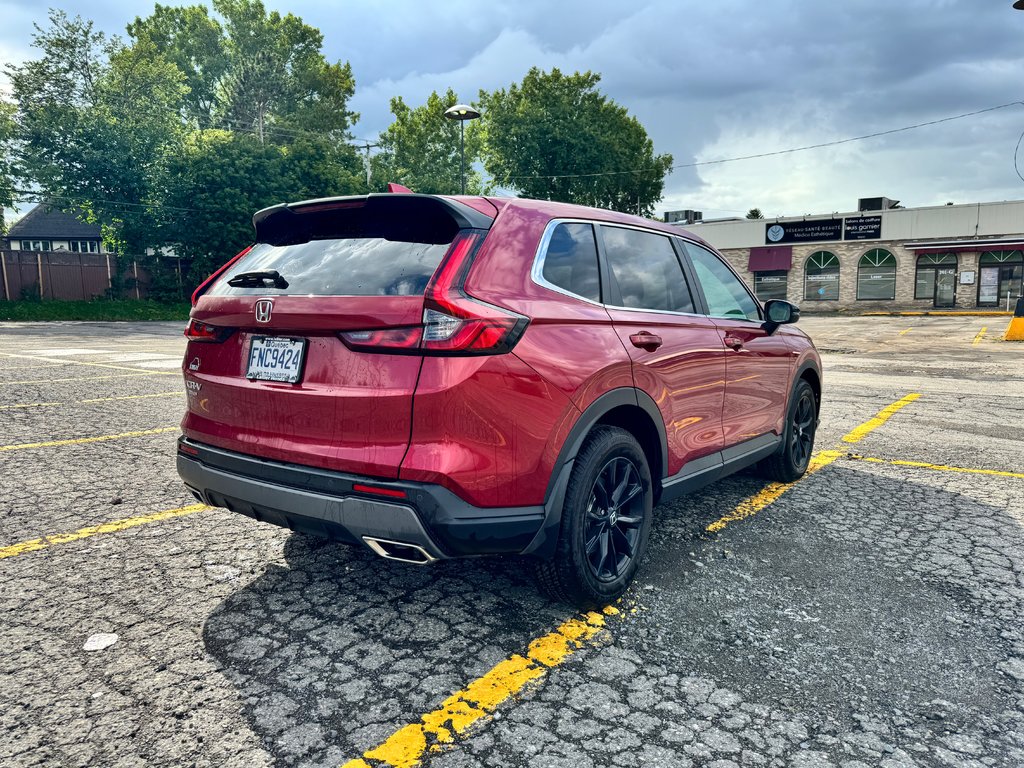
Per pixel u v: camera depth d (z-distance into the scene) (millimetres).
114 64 37531
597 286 2924
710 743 1964
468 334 2238
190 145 38156
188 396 2922
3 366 10969
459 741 1949
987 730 2051
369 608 2779
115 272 34469
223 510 3971
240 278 2699
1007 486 4719
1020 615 2803
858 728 2049
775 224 38250
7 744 1894
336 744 1926
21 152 34500
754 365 3967
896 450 5832
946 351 15883
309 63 60000
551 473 2486
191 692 2168
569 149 48906
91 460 5008
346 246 2619
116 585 2945
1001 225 33375
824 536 3697
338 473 2330
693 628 2656
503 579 3090
